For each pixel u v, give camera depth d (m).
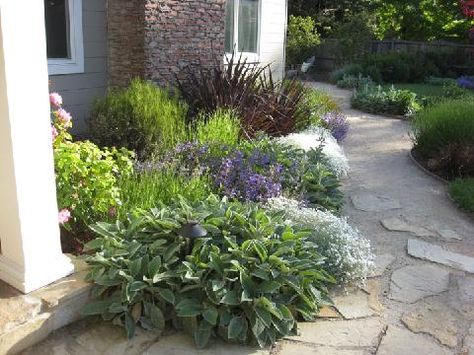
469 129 6.58
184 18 6.63
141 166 4.27
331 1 21.42
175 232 3.10
